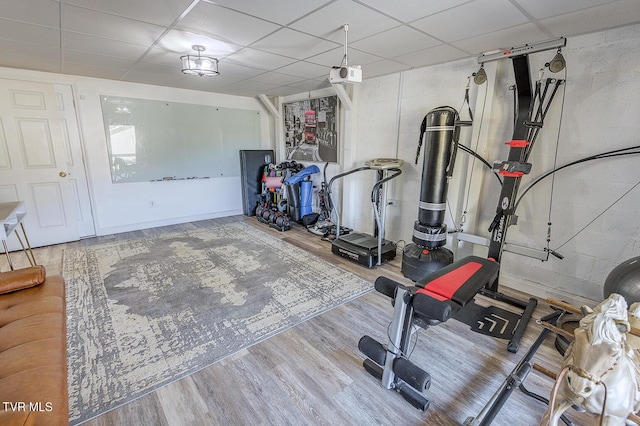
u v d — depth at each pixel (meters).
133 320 2.37
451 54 2.95
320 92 4.95
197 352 2.02
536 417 1.57
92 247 4.02
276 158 6.16
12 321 1.57
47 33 2.44
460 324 2.37
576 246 2.63
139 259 3.62
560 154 2.62
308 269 3.38
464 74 3.13
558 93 2.57
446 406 1.63
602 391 1.06
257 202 5.96
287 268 3.40
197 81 4.38
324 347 2.09
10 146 3.70
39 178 3.92
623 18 2.07
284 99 5.74
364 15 2.05
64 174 4.07
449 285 1.67
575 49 2.44
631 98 2.25
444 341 2.16
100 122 4.32
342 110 4.57
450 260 3.04
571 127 2.54
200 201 5.51
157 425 1.50
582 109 2.47
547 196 2.73
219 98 5.42
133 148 4.65
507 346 2.08
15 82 3.64
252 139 6.01
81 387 1.72
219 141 5.55
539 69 2.64
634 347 1.28
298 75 3.95
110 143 4.44
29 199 3.88
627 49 2.23
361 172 4.41
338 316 2.46
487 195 3.12
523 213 2.89
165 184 5.05
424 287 1.65
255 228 5.04
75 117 4.14
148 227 5.00
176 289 2.88
